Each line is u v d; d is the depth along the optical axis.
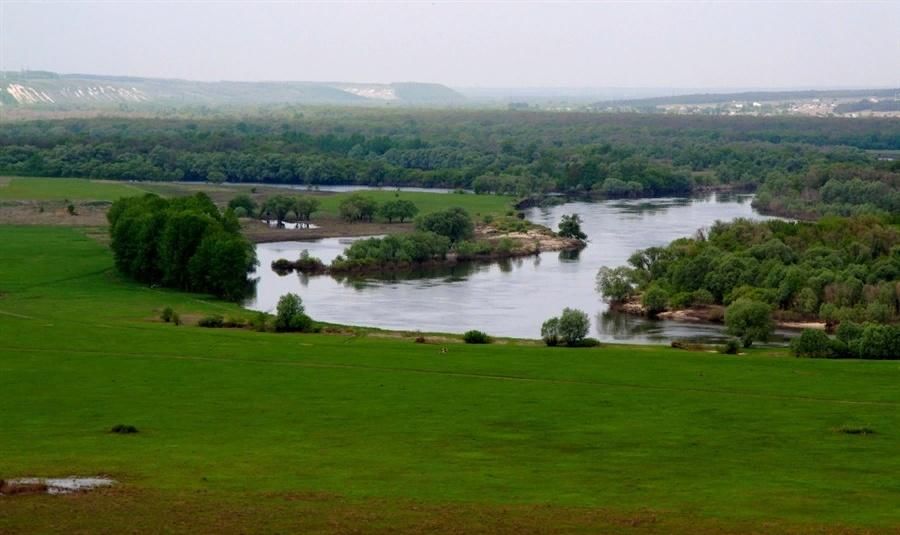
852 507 72.56
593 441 93.38
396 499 72.88
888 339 143.88
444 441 92.69
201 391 113.19
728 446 91.88
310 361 130.25
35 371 121.62
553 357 134.88
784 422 101.50
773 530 66.88
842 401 111.44
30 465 81.25
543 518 68.56
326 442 91.81
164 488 74.75
